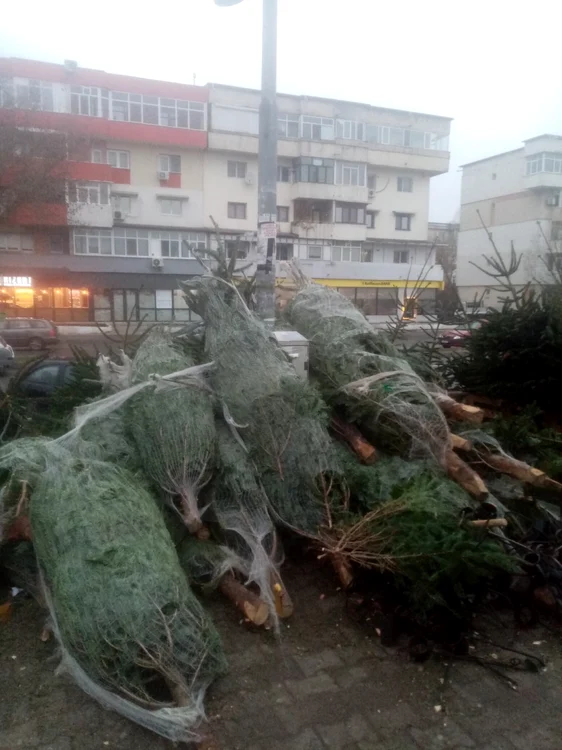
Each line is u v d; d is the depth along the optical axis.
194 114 33.59
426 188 40.94
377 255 40.84
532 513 4.35
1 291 31.72
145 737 2.79
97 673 2.82
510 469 4.51
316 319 5.68
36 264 31.73
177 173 34.44
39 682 3.14
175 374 4.38
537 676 3.24
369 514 3.69
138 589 2.86
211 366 4.65
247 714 2.92
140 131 32.62
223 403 4.41
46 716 2.90
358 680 3.18
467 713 2.96
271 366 4.54
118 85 32.06
